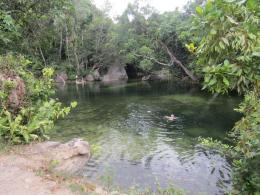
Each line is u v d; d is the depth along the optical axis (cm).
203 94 2608
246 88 262
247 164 481
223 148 943
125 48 3744
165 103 2217
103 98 2545
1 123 650
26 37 995
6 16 768
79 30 3897
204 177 873
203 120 1625
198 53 269
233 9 241
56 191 466
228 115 1725
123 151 1113
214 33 239
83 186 506
